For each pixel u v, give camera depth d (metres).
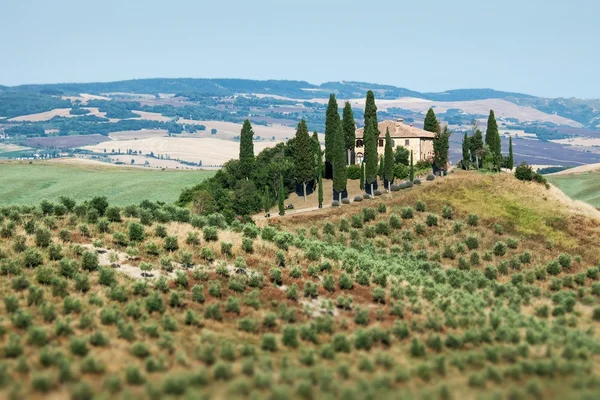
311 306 67.06
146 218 94.25
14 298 55.94
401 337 58.34
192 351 51.09
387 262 96.25
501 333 59.06
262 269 78.69
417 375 48.81
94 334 50.59
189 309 61.00
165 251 80.69
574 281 91.75
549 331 61.88
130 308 57.47
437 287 79.81
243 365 46.84
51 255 72.00
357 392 43.75
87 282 63.34
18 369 44.06
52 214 95.19
